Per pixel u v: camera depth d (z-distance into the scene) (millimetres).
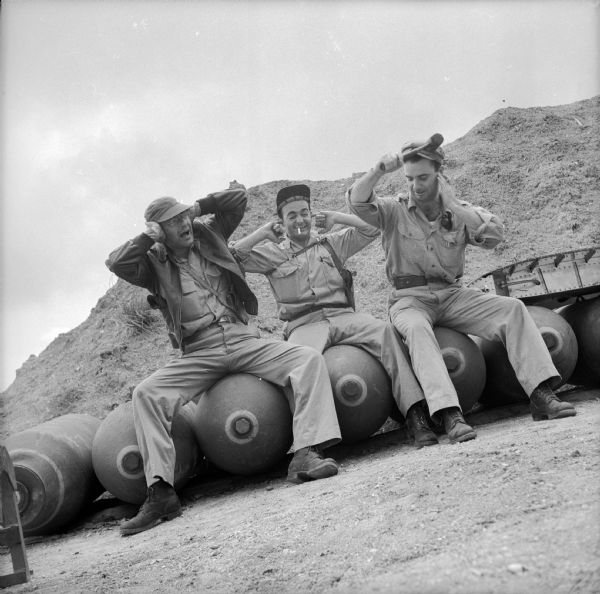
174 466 5547
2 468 4051
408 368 5789
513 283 6465
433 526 3326
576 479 3439
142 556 4312
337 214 6520
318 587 3027
